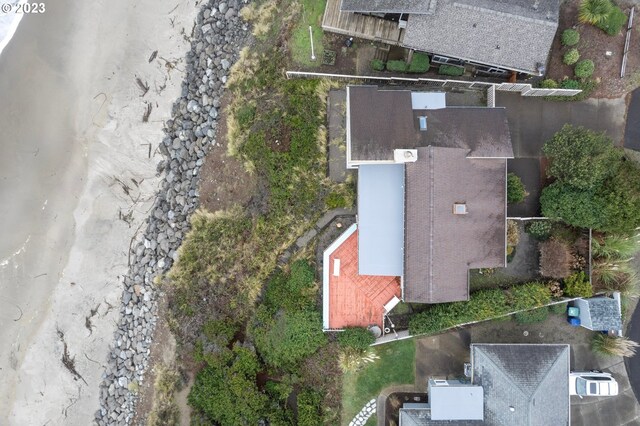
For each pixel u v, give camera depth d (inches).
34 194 1314.0
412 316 1090.1
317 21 1147.9
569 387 1018.7
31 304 1316.4
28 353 1314.0
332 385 1124.5
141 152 1280.8
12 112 1314.0
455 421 1021.8
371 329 1098.1
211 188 1248.8
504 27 978.1
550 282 1055.0
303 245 1163.9
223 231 1230.9
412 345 1112.8
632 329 1075.3
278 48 1175.6
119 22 1293.1
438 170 966.4
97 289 1298.0
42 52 1314.0
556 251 1032.2
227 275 1218.0
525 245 1086.4
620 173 967.6
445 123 1003.3
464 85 1111.6
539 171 1090.7
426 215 970.1
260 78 1192.2
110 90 1293.1
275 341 1135.6
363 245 1044.5
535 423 979.9
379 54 1132.5
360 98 1010.7
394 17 1065.5
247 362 1162.6
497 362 1013.2
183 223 1267.2
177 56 1272.1
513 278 1090.7
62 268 1309.1
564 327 1088.8
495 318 1081.4
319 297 1139.3
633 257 1073.5
